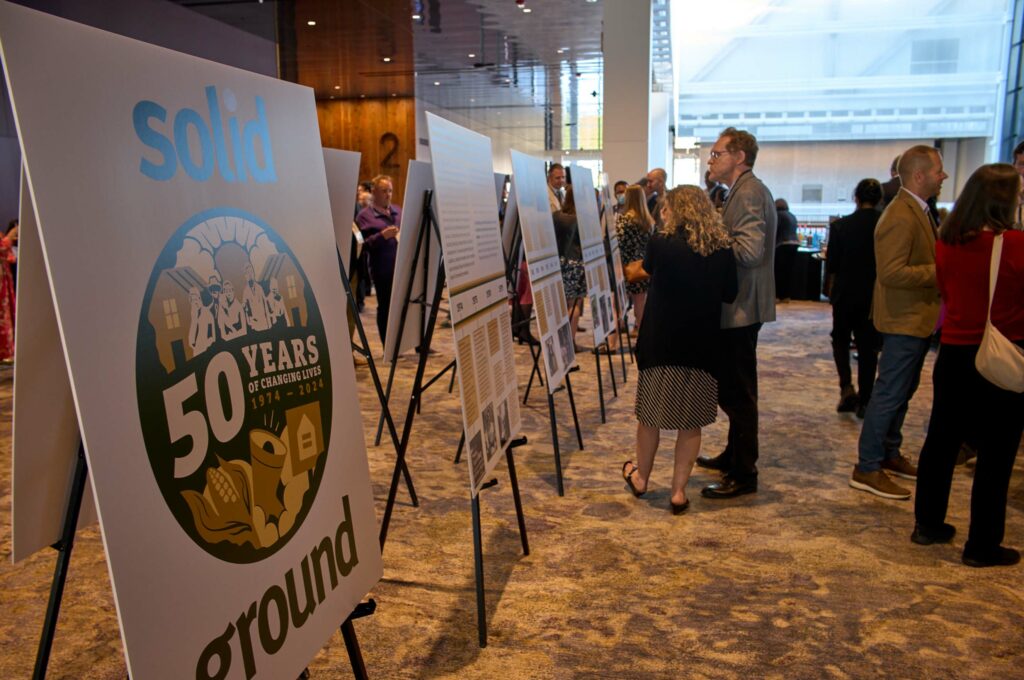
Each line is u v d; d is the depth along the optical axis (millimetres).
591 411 4980
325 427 1641
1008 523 3098
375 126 14977
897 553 2861
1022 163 3525
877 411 3400
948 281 2691
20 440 1248
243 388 1377
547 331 3547
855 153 18547
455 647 2287
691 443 3195
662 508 3328
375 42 11062
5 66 957
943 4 16812
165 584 1152
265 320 1458
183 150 1269
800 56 17812
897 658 2201
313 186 1679
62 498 1382
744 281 3252
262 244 1467
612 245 5688
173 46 8039
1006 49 16453
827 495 3443
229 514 1313
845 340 4711
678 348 3094
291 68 12680
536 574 2738
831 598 2539
